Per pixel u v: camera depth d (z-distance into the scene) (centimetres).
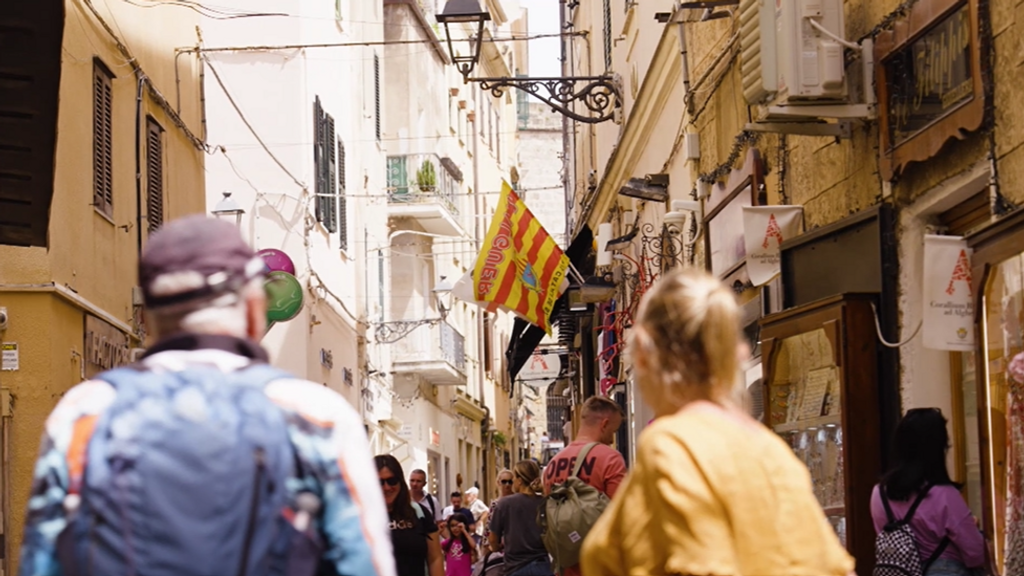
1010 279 669
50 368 1390
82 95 1507
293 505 309
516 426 7056
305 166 2997
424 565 1012
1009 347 675
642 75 1973
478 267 1819
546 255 1850
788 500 353
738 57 1254
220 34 3009
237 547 302
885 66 898
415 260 4375
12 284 1387
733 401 371
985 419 705
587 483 855
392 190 4338
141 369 320
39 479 308
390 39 4378
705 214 1445
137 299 1723
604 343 2383
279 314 2053
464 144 5334
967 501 846
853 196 971
